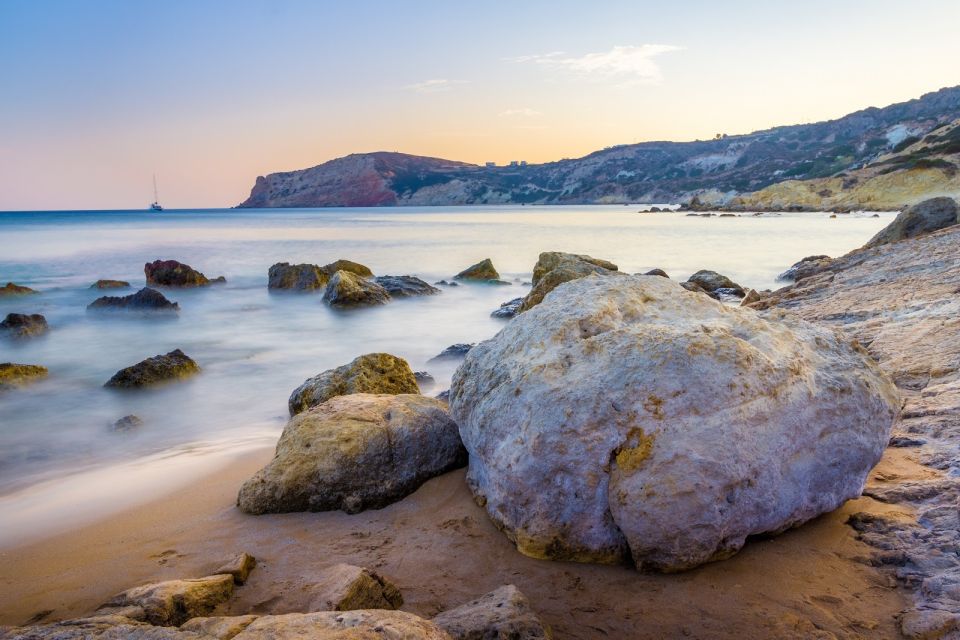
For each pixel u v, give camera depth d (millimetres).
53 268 33156
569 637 3594
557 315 5156
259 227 80062
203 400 10953
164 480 7051
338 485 5555
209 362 13727
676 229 58094
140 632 3018
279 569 4551
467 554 4570
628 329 4703
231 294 23625
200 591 3977
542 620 3625
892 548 4094
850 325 10164
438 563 4488
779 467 4254
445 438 6008
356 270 25344
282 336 16406
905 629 3377
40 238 57875
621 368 4332
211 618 3170
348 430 5840
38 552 5379
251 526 5383
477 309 19656
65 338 16422
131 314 19578
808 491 4391
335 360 13875
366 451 5656
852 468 4559
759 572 4055
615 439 4164
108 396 11195
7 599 4527
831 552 4188
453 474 5891
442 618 3506
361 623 2977
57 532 5789
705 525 4027
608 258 33281
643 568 4180
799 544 4320
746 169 163500
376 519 5316
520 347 5133
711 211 102750
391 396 6730
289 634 2879
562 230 61000
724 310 5191
